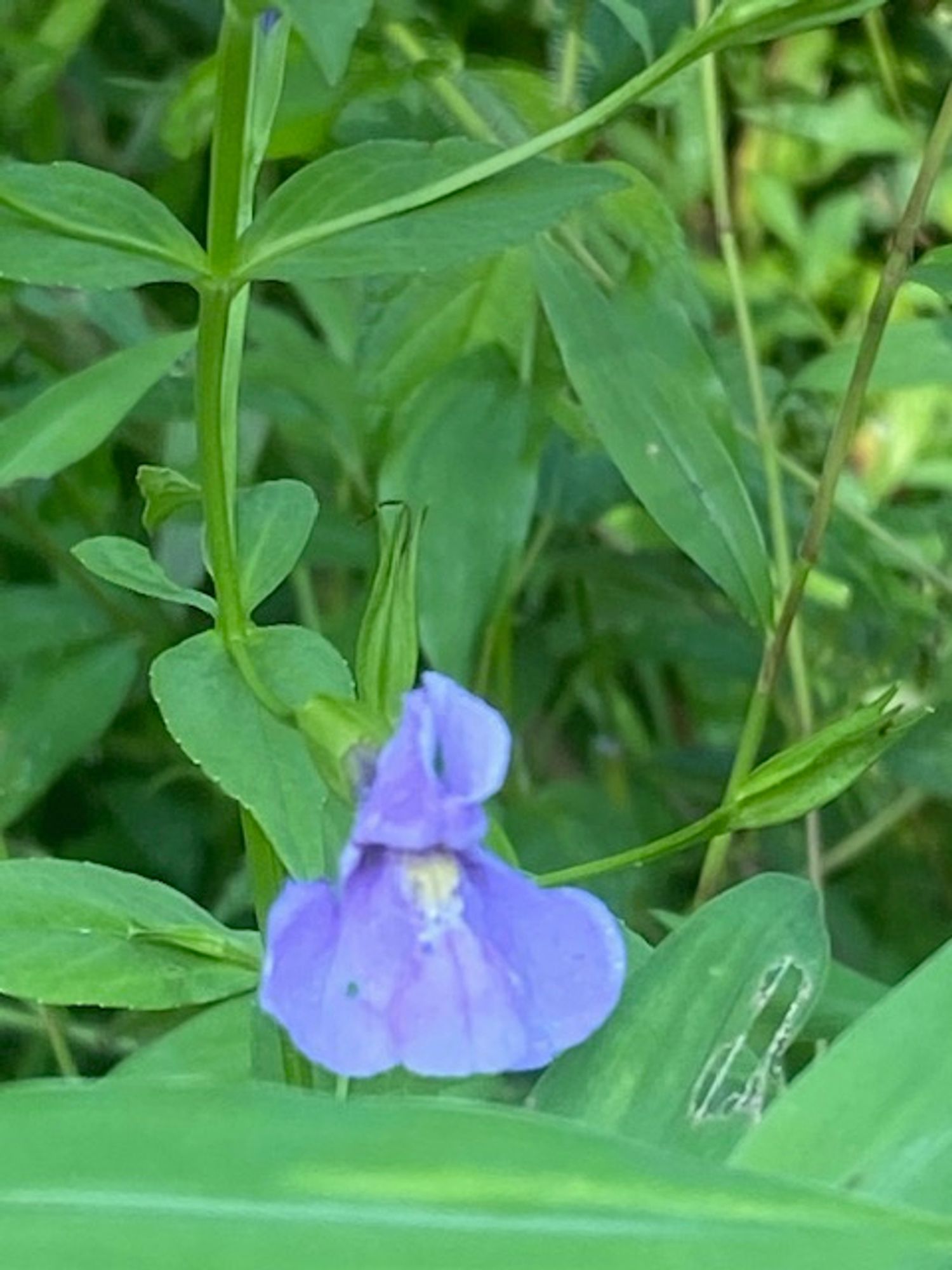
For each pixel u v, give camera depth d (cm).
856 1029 16
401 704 18
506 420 25
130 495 34
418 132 26
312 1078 19
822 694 32
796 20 19
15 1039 29
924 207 22
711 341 28
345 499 31
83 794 32
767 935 18
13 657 29
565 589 34
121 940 19
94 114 35
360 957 16
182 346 23
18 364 33
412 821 16
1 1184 14
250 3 17
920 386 28
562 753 36
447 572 25
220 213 18
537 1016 16
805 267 38
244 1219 13
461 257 19
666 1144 17
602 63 26
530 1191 14
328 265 19
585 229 26
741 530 24
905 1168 15
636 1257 13
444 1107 14
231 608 19
